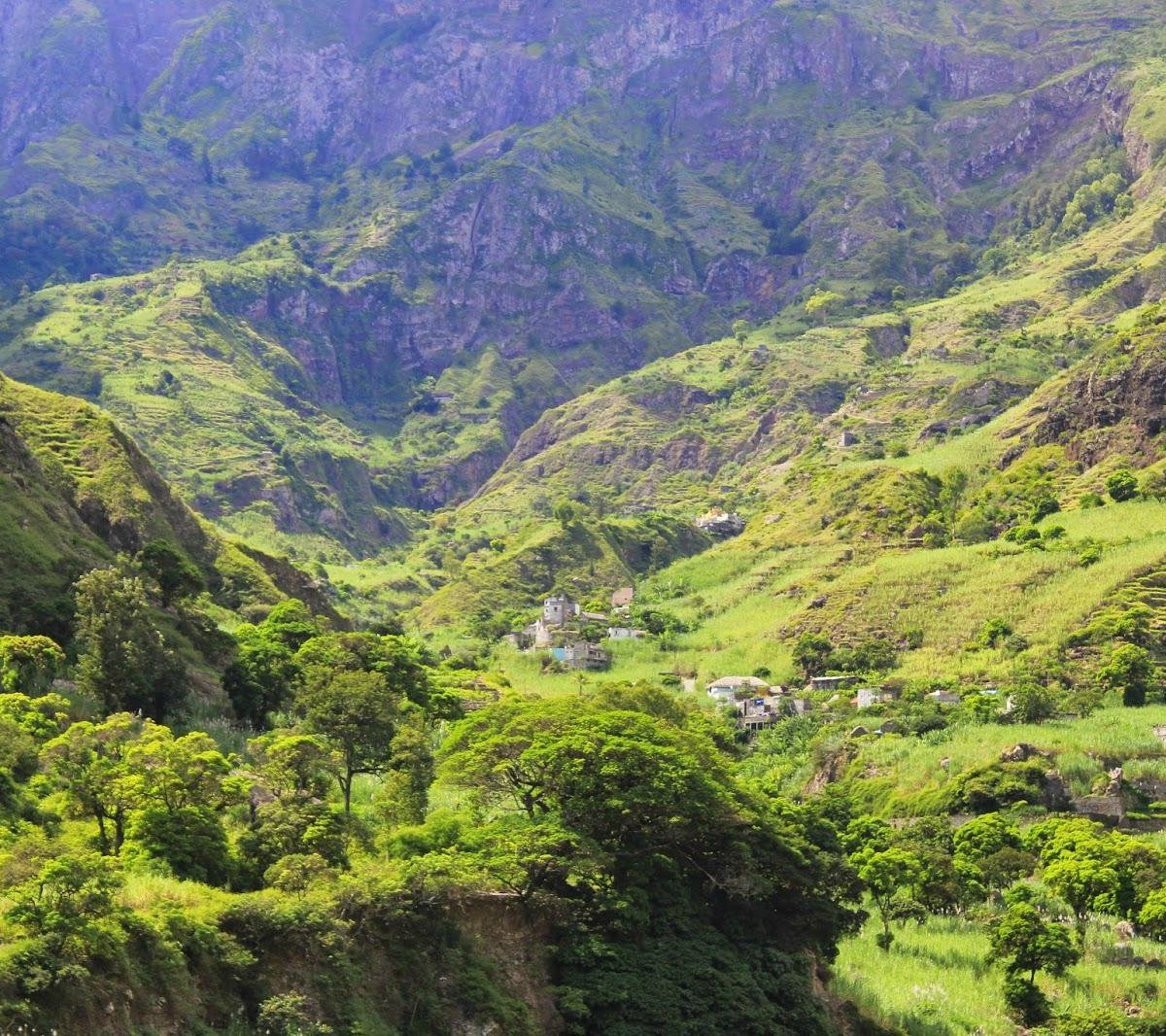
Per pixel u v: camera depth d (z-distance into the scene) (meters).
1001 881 128.88
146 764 75.38
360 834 83.50
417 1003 65.94
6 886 56.47
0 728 81.62
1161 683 191.88
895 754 168.88
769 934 84.06
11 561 126.69
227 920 61.72
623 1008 72.62
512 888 74.31
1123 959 107.00
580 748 80.94
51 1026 51.31
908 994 92.44
